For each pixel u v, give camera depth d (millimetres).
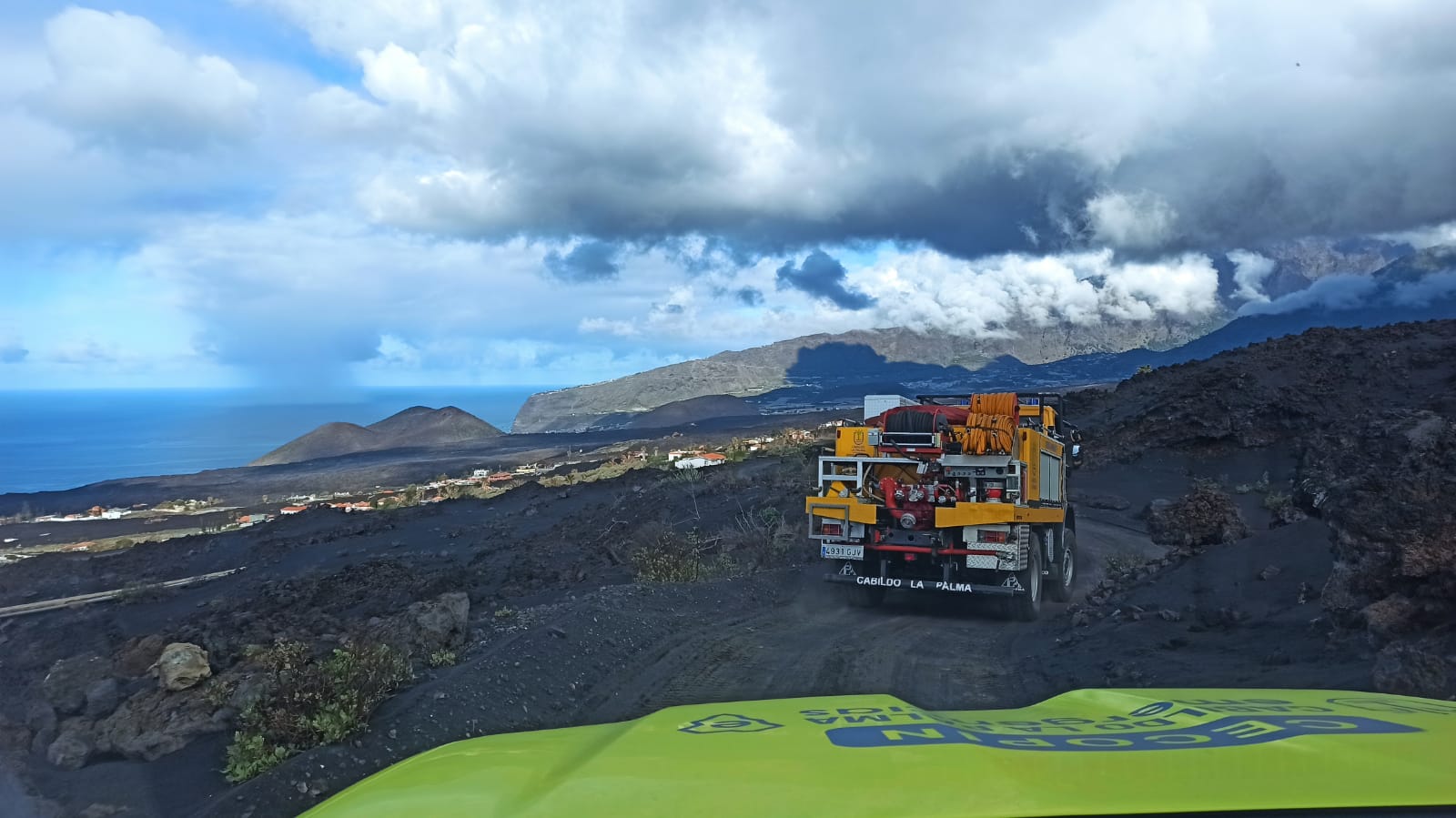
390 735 6410
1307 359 34125
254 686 7156
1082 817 1530
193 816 5516
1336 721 2416
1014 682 8664
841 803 1626
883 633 11320
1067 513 15406
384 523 32500
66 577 24859
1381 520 7250
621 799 1709
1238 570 11180
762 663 9367
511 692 7586
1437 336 33562
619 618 10367
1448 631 6266
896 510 13031
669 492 30016
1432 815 1580
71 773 6633
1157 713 2746
